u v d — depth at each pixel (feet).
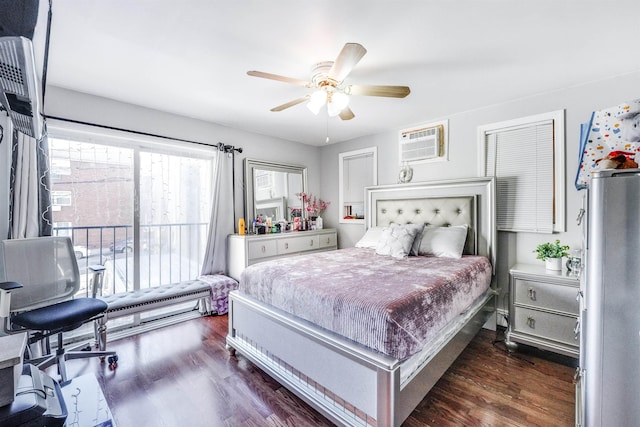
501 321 9.32
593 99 7.69
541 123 8.51
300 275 6.45
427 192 10.76
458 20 5.19
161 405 5.54
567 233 8.17
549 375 6.53
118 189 9.12
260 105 9.37
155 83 7.72
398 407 4.25
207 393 5.90
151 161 9.81
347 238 14.21
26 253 6.40
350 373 4.66
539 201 8.61
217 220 11.19
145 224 9.68
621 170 3.43
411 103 9.24
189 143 10.48
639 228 3.33
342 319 4.91
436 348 5.43
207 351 7.66
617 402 3.49
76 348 7.61
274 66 6.83
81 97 8.23
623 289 3.43
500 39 5.78
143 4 4.70
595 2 4.69
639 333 3.35
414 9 4.90
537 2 4.72
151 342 8.18
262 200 12.82
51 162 7.95
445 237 9.14
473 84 7.86
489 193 9.21
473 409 5.39
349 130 12.39
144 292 8.49
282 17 5.08
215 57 6.42
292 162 14.15
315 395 5.22
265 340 6.40
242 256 10.77
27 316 5.78
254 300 6.92
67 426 3.92
